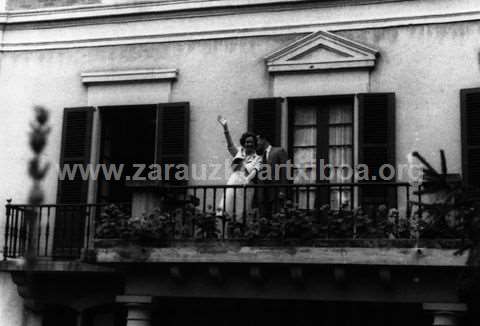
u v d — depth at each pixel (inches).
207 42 466.6
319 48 441.7
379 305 392.5
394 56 431.2
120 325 460.8
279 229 364.8
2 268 440.1
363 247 352.5
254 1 459.2
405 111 423.2
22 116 490.0
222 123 404.2
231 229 376.5
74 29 492.4
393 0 436.5
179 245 377.7
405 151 418.6
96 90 480.1
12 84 496.1
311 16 449.7
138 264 387.9
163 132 458.3
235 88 455.5
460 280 285.4
